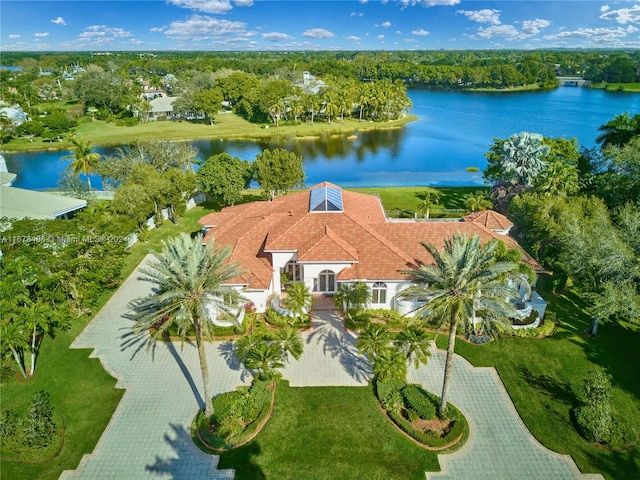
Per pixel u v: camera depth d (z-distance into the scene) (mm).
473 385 32062
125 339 37438
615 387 32031
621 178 52344
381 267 38344
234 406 29031
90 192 63469
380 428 28453
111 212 52688
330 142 126438
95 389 31984
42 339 37156
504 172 59812
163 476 25609
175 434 28234
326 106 148125
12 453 26656
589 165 64812
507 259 36656
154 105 158875
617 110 168125
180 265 25484
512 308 24734
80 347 36438
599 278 37125
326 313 39688
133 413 29891
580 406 29719
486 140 124812
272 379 31094
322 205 42625
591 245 37188
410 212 64750
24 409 30312
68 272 36625
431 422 28859
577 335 37406
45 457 26734
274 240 40719
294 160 64188
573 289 44250
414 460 26422
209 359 34844
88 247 39156
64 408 30375
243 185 64062
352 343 36219
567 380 32500
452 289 24828
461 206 68438
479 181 87125
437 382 32281
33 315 30578
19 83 197250
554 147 65000
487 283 25703
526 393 31312
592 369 33531
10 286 30750
